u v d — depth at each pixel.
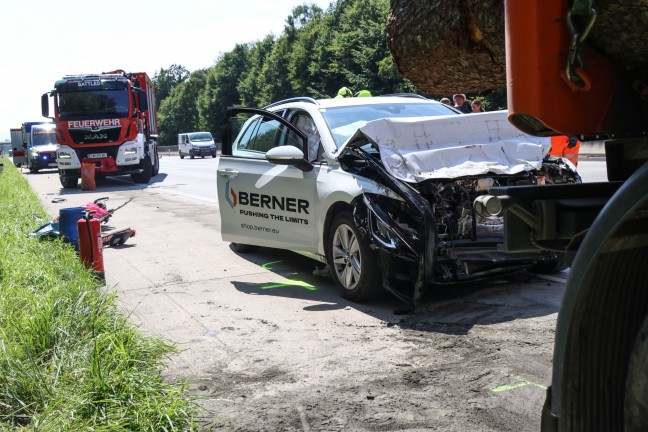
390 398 3.63
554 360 1.99
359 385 3.83
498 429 3.21
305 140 6.20
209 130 91.94
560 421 1.98
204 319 5.33
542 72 1.89
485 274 5.22
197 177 25.19
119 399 3.42
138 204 15.09
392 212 5.11
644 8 1.79
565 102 1.92
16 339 4.17
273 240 6.71
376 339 4.63
